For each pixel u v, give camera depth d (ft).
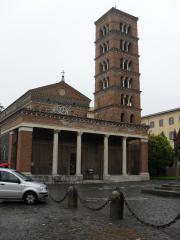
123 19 215.72
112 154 197.57
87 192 107.14
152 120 302.45
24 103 189.47
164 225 43.52
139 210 62.08
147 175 193.26
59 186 135.85
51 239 37.96
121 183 162.40
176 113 278.87
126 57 210.38
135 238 38.73
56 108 182.70
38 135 173.37
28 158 151.53
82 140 189.47
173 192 88.99
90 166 189.37
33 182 72.69
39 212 59.06
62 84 187.83
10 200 74.54
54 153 159.94
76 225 46.57
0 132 192.24
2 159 181.47
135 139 201.98
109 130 181.37
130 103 206.28
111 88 200.13
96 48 224.12
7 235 39.75
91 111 245.65
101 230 43.14
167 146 233.55
